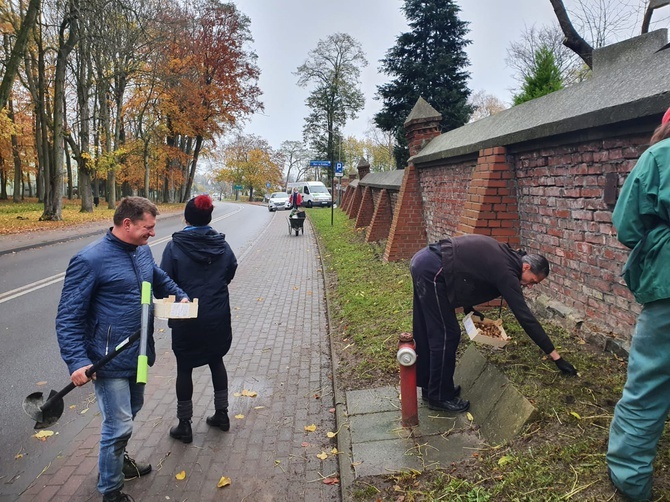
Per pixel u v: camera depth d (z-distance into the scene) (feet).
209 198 11.73
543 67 38.09
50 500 9.73
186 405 11.76
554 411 9.48
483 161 17.40
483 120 20.84
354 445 10.60
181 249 11.42
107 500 9.12
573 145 13.00
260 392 14.67
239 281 32.40
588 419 9.18
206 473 10.55
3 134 82.89
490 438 10.02
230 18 121.70
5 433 12.43
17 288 29.19
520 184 16.25
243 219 92.12
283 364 16.92
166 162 136.36
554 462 8.30
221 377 12.26
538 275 10.98
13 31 71.97
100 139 105.50
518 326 14.43
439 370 11.43
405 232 29.53
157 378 15.89
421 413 11.67
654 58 10.84
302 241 54.29
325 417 12.87
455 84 103.30
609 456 7.34
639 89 10.37
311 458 10.99
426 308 11.35
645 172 6.30
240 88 125.39
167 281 10.43
